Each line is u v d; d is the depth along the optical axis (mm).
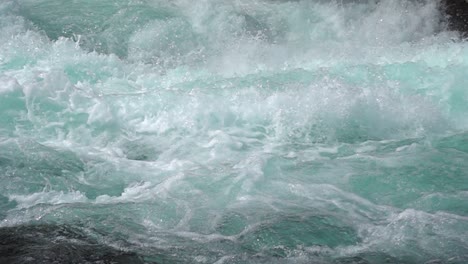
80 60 10977
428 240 6449
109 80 10734
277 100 9266
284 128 9047
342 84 9695
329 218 6824
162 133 8836
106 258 6031
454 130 9391
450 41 14172
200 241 6359
